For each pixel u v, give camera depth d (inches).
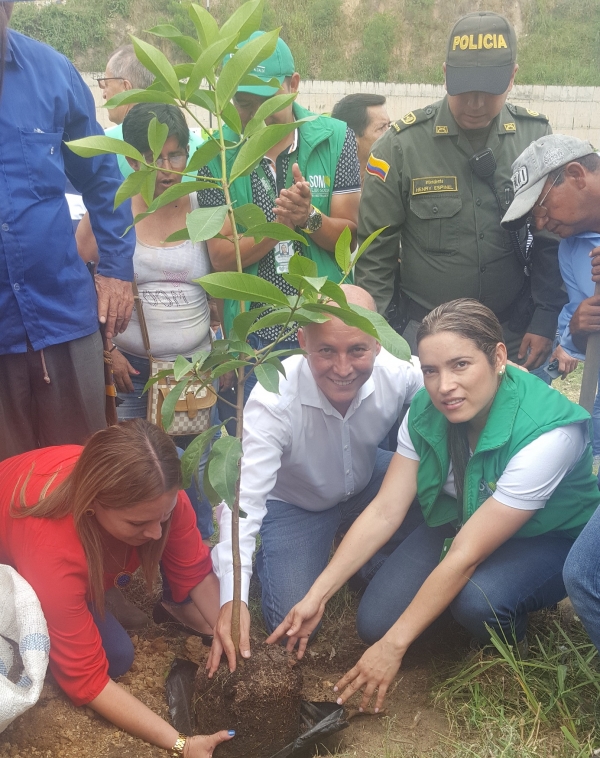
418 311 138.7
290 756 88.4
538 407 96.8
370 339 97.3
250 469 104.2
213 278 71.6
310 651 112.8
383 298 137.3
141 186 79.2
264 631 117.1
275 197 133.4
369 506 105.2
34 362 104.5
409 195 133.6
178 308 126.3
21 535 85.3
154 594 123.0
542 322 137.7
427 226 133.1
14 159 97.4
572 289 132.3
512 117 135.3
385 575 110.0
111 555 90.4
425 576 108.3
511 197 131.9
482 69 123.1
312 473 113.6
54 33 738.8
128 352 129.3
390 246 137.2
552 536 105.8
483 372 94.1
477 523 95.7
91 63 741.9
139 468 79.7
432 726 95.3
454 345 93.0
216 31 76.3
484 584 99.2
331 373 98.8
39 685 78.3
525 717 92.5
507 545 104.5
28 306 101.3
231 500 76.6
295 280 72.9
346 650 113.2
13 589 83.4
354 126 194.7
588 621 87.9
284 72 130.5
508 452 96.3
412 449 105.0
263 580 115.3
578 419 96.5
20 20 737.6
